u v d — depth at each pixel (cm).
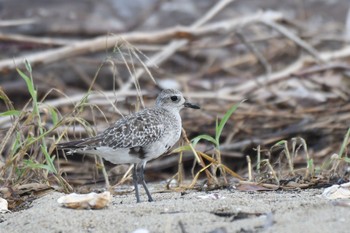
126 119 1103
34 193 1107
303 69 1927
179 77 2045
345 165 1280
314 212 889
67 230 883
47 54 1795
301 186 1130
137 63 1934
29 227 902
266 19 2030
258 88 1878
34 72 2069
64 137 1454
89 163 1497
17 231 902
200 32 1930
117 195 1154
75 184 1344
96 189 1226
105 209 966
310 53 1991
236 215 909
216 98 1803
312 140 1633
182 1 2484
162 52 1973
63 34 2239
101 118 1596
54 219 913
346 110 1722
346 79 1905
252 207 941
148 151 1096
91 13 2352
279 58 2262
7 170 1213
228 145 1579
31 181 1172
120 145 1073
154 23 2375
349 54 2056
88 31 2250
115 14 2377
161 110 1141
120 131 1076
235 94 1877
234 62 2231
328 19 2512
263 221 864
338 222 837
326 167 1308
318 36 2245
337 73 1914
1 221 975
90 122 1579
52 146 1168
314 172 1196
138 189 1180
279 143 1236
